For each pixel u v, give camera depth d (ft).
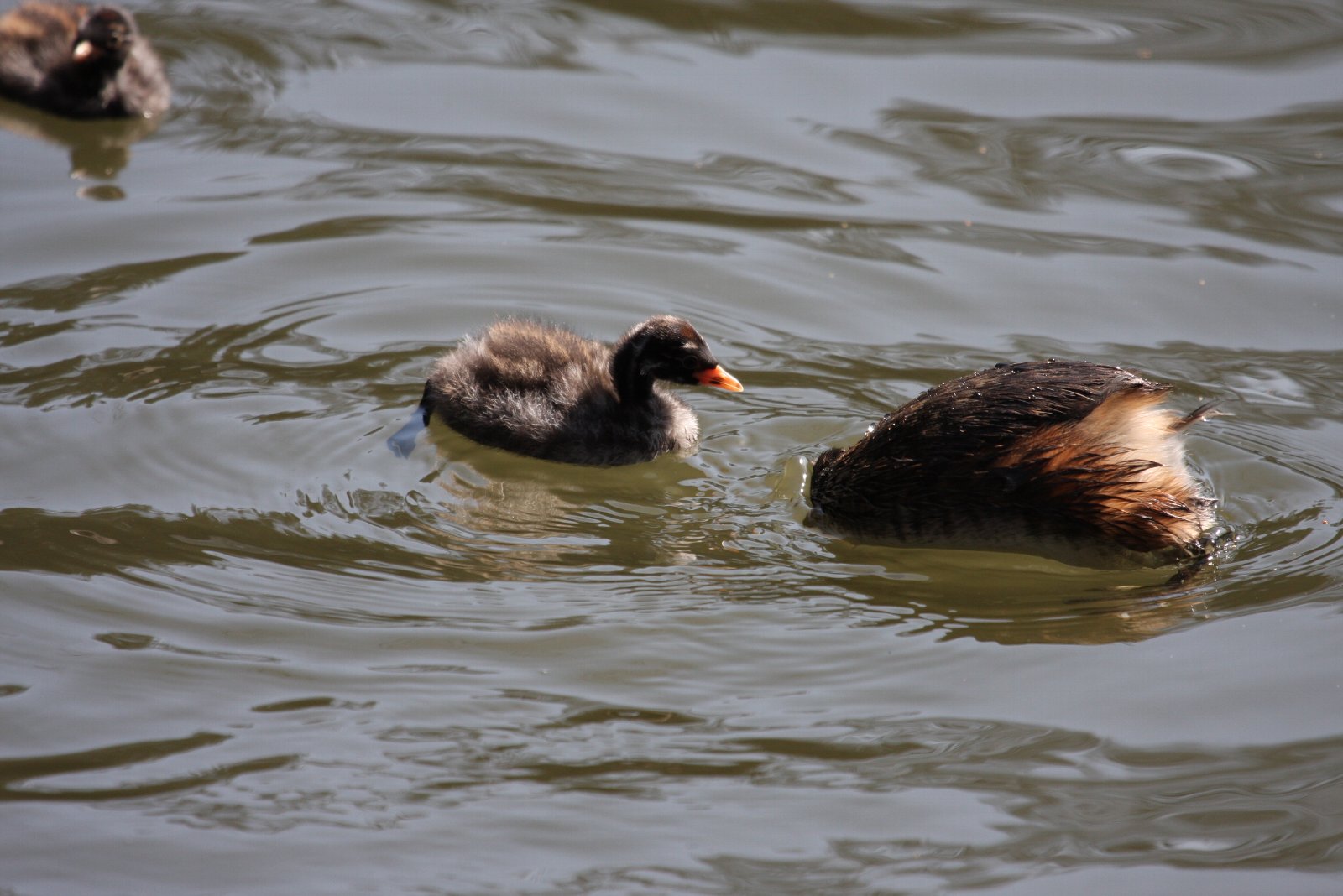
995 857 26.53
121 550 34.86
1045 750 29.17
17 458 38.34
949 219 53.57
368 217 52.90
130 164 56.34
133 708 29.68
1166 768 28.71
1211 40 65.41
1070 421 34.47
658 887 25.81
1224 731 29.58
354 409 41.98
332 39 67.31
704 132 59.72
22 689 30.07
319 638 31.99
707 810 27.61
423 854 26.35
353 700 30.14
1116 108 60.49
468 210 53.72
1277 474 39.14
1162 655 31.94
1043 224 53.16
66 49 61.31
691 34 67.72
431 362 45.16
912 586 34.68
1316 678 30.96
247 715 29.63
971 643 32.40
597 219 53.47
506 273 49.98
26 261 48.70
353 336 46.11
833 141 58.90
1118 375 34.94
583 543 36.52
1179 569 34.96
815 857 26.48
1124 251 51.37
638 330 42.83
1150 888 25.81
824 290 49.21
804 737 29.43
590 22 68.80
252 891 25.44
